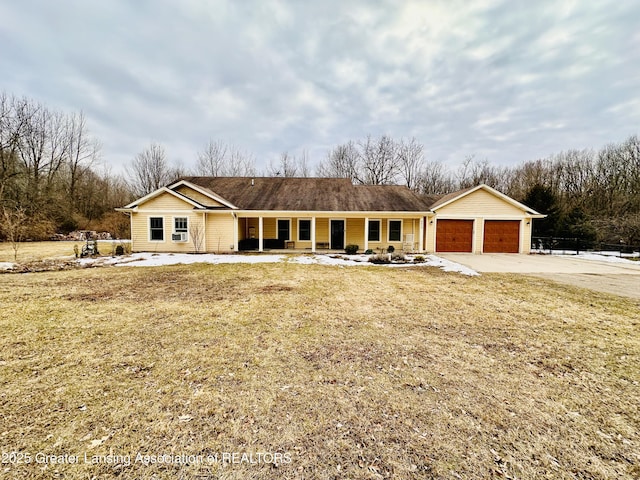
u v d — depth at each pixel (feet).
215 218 50.57
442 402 8.94
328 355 12.10
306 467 6.45
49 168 93.40
